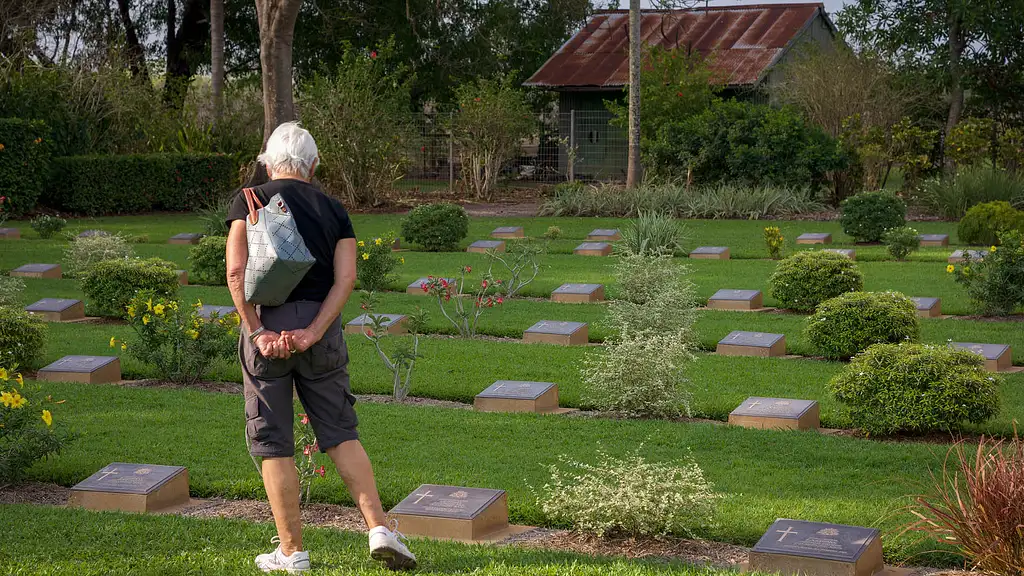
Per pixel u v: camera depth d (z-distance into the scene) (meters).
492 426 7.41
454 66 37.41
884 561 4.77
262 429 4.23
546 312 12.05
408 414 7.73
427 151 30.30
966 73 27.09
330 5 35.25
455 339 10.61
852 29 27.89
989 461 4.62
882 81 26.73
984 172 22.48
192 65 36.69
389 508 5.69
